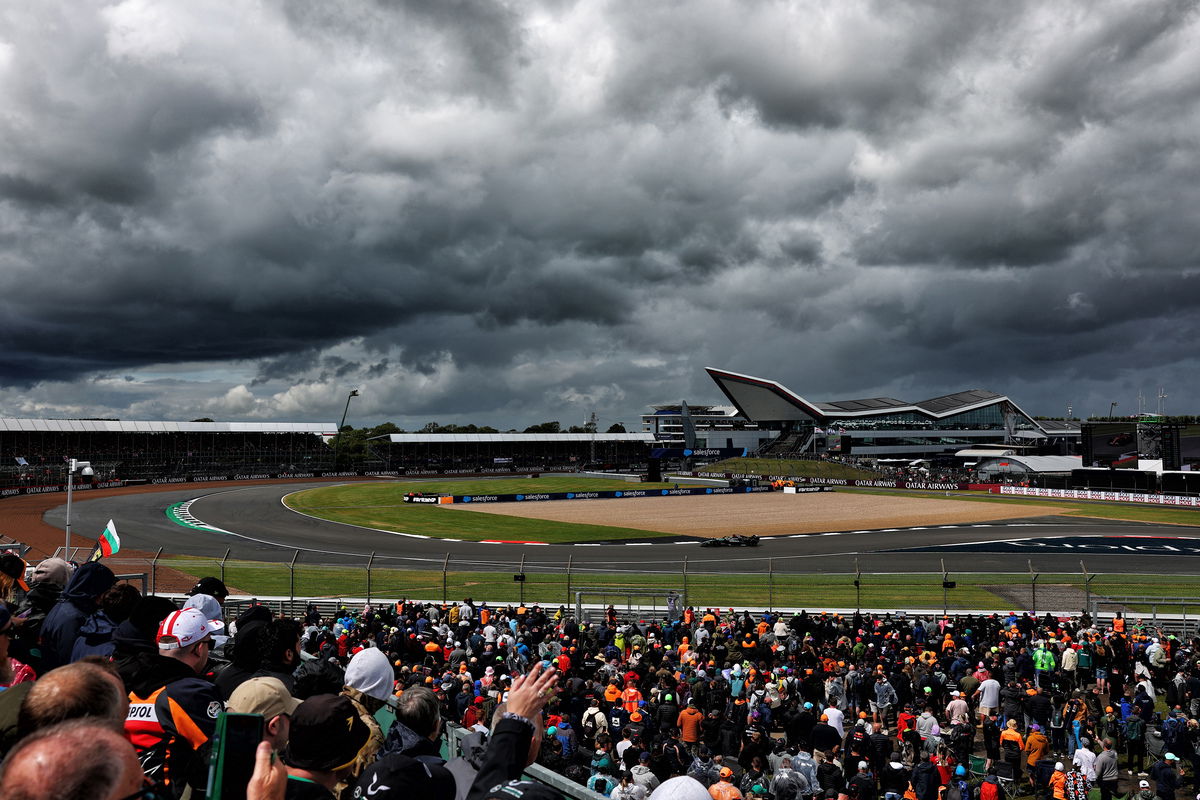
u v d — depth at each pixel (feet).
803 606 131.34
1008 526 268.00
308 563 180.55
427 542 222.07
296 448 547.49
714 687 63.52
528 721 13.24
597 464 630.33
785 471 554.87
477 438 609.83
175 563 159.12
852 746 59.21
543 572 170.60
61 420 423.23
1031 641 94.27
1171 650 90.48
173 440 492.13
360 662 19.13
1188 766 65.77
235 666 20.99
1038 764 60.18
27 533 213.05
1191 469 354.13
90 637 22.18
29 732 9.57
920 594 142.51
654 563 190.08
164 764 16.01
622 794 38.04
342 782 17.76
